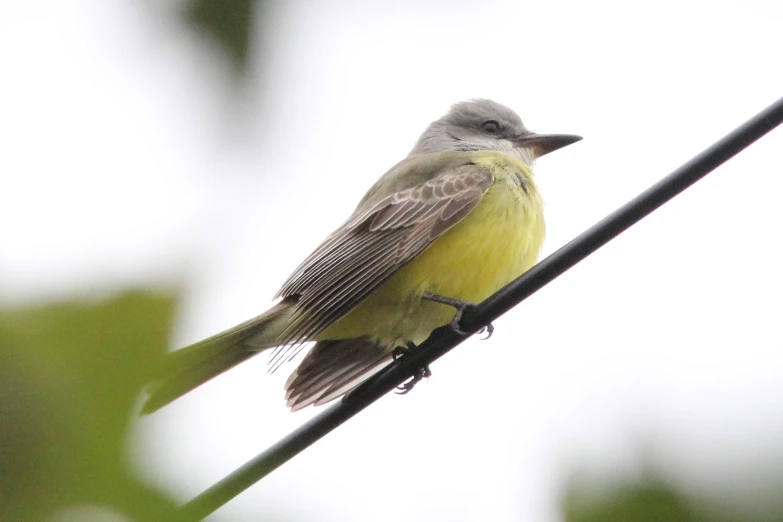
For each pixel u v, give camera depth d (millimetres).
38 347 2033
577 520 3246
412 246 4566
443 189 4578
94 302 2064
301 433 4500
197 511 2818
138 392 2094
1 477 2020
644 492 3172
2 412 2008
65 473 2057
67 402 2047
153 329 2086
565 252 4484
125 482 2107
